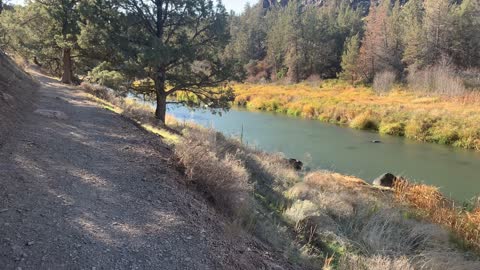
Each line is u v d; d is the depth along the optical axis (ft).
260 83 252.01
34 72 90.43
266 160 44.68
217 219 18.28
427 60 185.26
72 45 72.43
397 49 206.39
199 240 15.30
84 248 12.92
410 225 27.73
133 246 13.75
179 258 13.66
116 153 24.81
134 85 57.57
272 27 304.91
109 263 12.41
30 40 83.25
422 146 78.79
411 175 56.39
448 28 186.70
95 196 17.33
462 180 54.03
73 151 23.63
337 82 219.82
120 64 53.98
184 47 50.52
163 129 43.65
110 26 53.01
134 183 19.76
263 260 15.90
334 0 428.97
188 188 20.80
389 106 113.91
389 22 215.72
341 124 107.65
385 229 26.43
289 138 83.76
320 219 25.05
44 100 44.27
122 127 34.06
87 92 63.77
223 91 58.39
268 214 23.99
